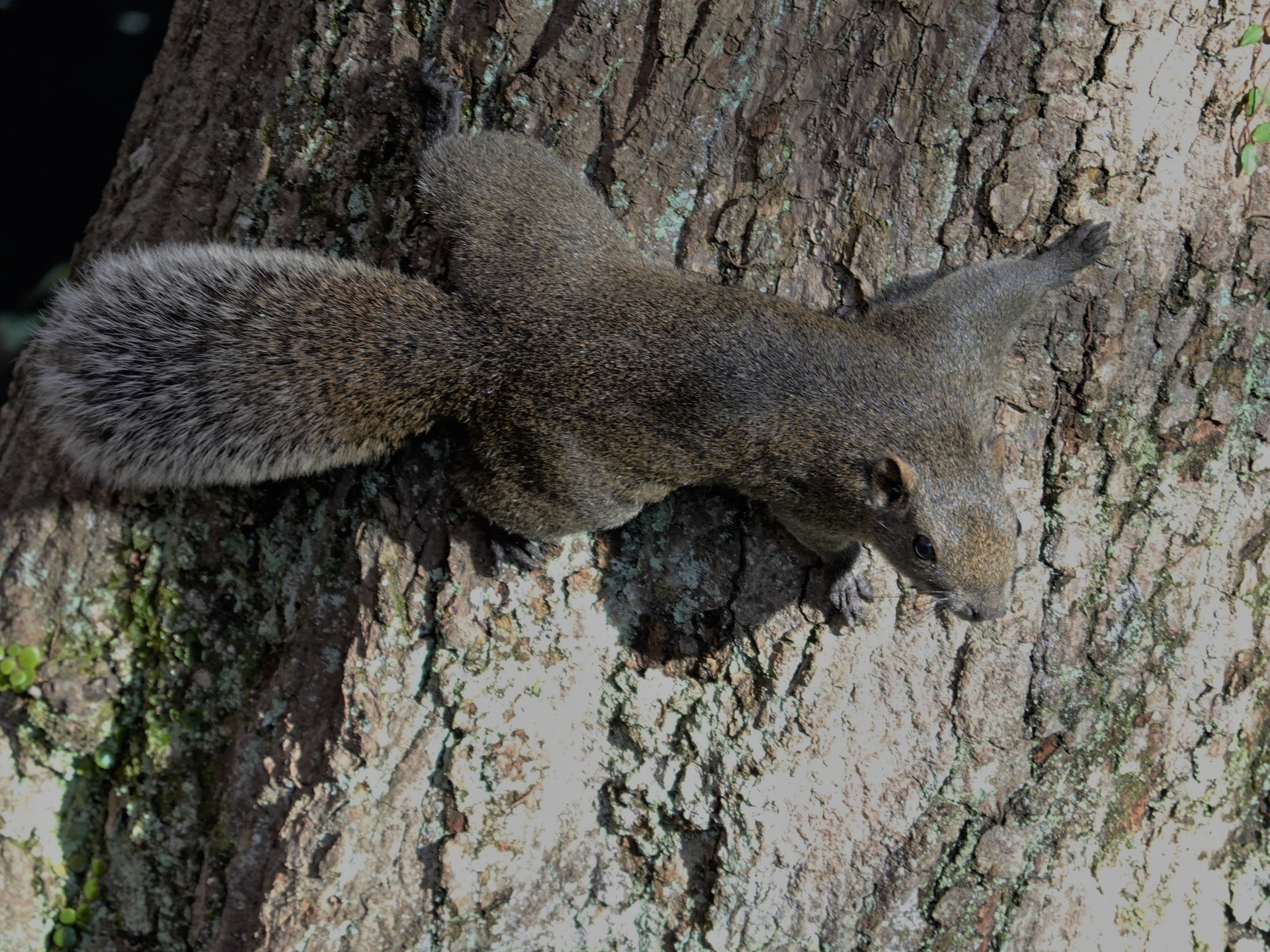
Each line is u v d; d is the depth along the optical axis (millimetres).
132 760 2301
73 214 2631
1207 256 2283
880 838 2283
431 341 2277
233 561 2297
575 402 2270
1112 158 2273
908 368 2273
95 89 2641
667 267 2281
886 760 2281
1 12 2615
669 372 2268
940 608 2285
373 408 2283
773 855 2277
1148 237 2281
